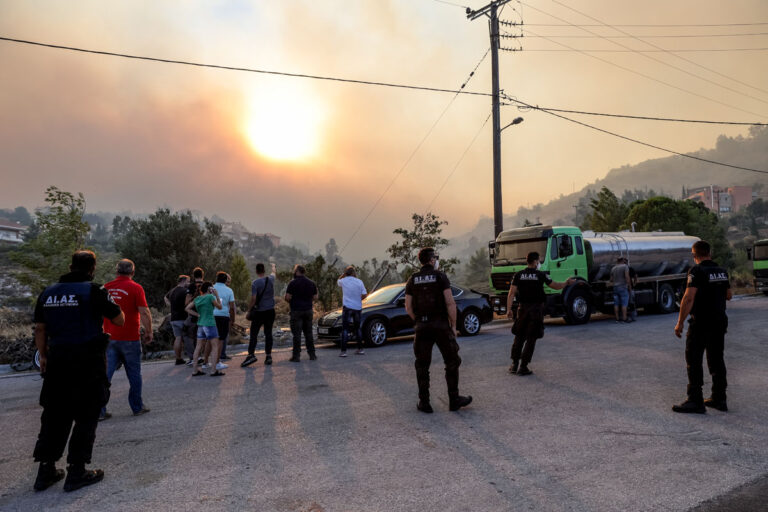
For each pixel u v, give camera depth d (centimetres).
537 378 698
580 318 1323
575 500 321
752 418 494
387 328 1099
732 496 323
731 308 1612
